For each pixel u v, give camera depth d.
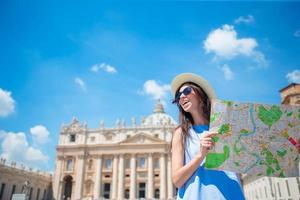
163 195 99.38
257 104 3.74
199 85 4.57
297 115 3.74
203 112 4.29
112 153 107.81
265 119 3.68
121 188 101.75
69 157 111.25
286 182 44.38
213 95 4.54
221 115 3.65
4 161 81.94
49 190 108.06
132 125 113.88
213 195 3.48
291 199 42.66
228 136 3.56
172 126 111.75
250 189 71.50
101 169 106.94
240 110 3.70
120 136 112.00
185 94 4.28
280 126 3.67
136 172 104.69
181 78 4.67
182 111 4.34
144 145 106.75
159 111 143.25
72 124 117.25
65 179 109.75
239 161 3.50
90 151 109.88
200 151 3.49
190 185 3.64
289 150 3.59
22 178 88.06
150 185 101.25
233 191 3.57
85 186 105.69
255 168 3.50
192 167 3.45
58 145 112.50
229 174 3.73
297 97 44.50
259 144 3.58
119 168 105.44
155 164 105.69
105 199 97.12
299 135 3.66
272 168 3.53
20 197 53.56
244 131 3.61
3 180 77.62
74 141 114.00
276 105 3.77
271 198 51.25
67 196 109.62
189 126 4.14
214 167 3.47
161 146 105.69
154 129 111.88
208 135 3.52
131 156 106.88
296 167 3.56
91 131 115.00
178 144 3.98
